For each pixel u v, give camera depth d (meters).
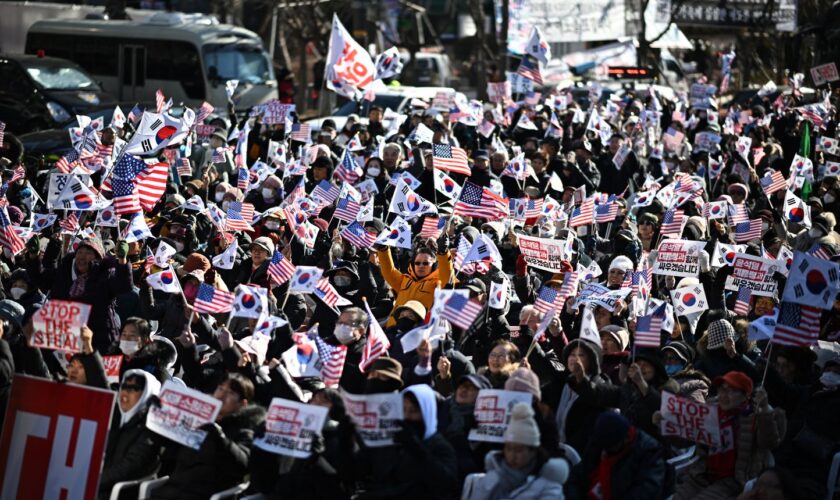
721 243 14.02
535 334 10.08
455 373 9.40
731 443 8.16
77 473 7.84
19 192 16.86
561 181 18.52
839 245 13.04
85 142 16.86
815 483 7.91
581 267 12.16
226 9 44.56
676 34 40.03
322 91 35.62
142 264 12.86
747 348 10.80
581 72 36.69
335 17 19.58
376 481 7.75
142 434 8.39
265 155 21.12
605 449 7.61
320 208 15.23
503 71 35.59
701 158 21.19
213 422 7.96
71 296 11.08
